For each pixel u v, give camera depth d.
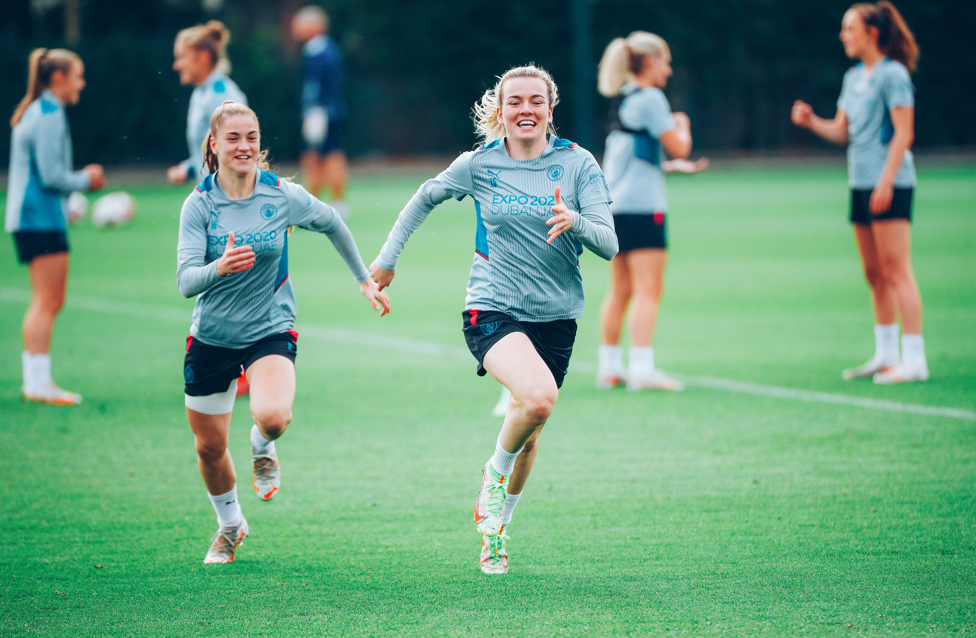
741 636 13.47
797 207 79.94
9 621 14.31
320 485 20.70
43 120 26.67
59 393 27.98
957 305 40.44
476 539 17.56
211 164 16.27
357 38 124.19
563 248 16.03
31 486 20.78
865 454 22.09
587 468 21.59
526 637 13.57
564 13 123.38
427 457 22.59
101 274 52.41
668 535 17.50
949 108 125.44
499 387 29.36
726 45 127.69
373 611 14.53
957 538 17.06
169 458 22.80
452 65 124.25
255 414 15.32
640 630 13.72
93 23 129.12
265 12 128.25
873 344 34.38
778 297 43.75
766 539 17.20
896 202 28.27
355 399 28.02
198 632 13.91
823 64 127.69
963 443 22.73
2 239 68.38
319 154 77.50
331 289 48.50
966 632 13.48
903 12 122.94
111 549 17.25
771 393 27.88
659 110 27.61
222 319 15.93
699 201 86.44
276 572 16.14
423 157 126.94
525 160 16.14
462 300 44.66
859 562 16.08
